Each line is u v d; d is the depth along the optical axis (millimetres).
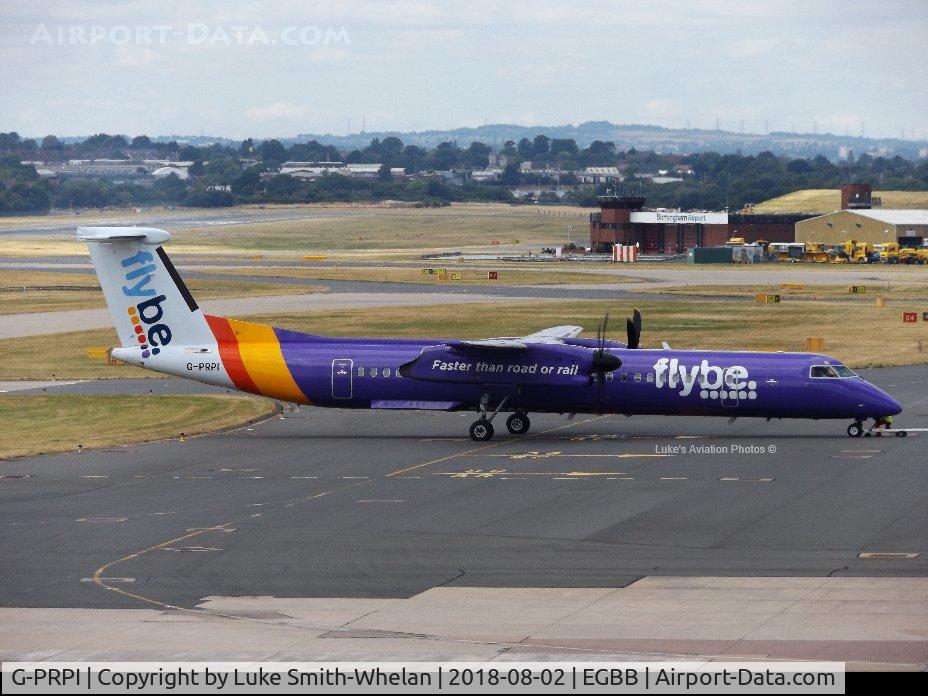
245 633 57156
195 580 67000
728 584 64125
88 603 62656
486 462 102188
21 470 100938
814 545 72250
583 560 69875
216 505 86625
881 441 109812
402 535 76750
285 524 80250
